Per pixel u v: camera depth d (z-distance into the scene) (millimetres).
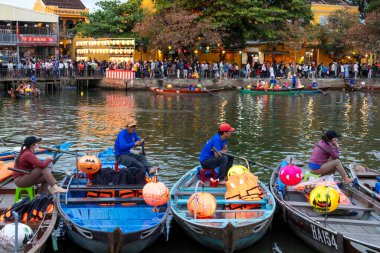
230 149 18609
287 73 46906
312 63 49938
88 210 10242
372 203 10359
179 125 23891
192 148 18453
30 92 36406
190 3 46375
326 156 11648
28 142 10266
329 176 11594
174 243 10172
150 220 9773
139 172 11383
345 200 10664
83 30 49156
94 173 11484
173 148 18406
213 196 10328
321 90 41719
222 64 45156
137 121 25031
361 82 45312
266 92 40562
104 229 9211
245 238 9312
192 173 12688
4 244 8422
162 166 15742
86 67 43656
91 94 39188
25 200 9852
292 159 14281
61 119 25438
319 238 9406
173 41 42812
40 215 9539
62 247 9875
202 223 9375
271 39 47844
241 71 46531
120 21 48844
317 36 50281
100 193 10891
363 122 25688
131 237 8867
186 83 43500
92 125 23594
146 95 38625
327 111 29984
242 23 47188
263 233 9852
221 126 11969
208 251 9828
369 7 53094
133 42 42500
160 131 22094
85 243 9227
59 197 10469
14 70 39000
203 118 26422
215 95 39094
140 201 10531
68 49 54625
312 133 22172
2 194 11344
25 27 45969
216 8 46344
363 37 47406
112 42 43156
